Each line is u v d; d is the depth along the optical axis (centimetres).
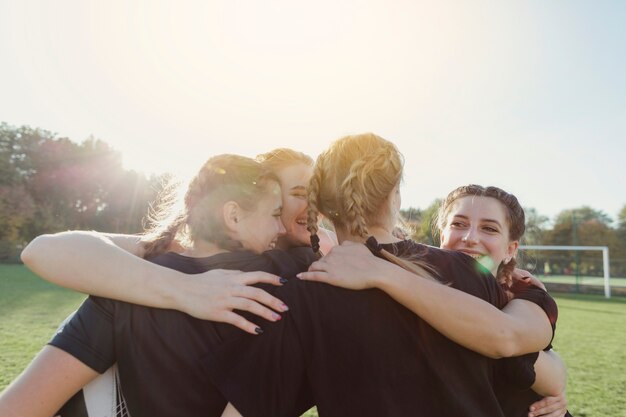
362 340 119
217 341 132
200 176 159
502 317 123
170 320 135
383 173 136
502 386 137
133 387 134
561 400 148
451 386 118
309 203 144
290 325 125
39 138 4509
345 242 136
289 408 122
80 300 1313
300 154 185
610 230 4494
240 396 119
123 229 4778
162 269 139
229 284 133
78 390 138
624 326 1246
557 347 916
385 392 116
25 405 128
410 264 131
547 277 3934
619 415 479
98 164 4716
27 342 728
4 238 4041
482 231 191
